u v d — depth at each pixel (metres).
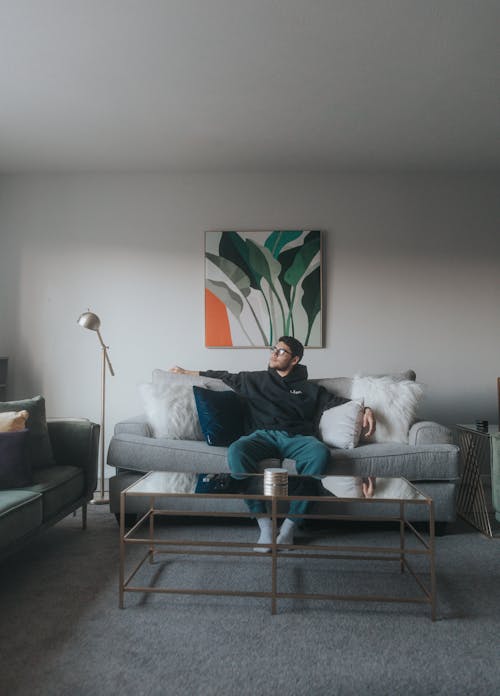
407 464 2.85
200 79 2.84
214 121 3.35
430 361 4.18
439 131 3.49
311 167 4.11
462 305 4.19
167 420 3.19
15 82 2.86
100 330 4.19
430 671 1.59
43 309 4.20
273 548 2.00
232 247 4.18
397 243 4.19
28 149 3.77
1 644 1.73
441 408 4.18
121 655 1.67
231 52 2.59
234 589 2.16
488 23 2.38
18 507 2.14
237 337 4.18
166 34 2.44
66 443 2.93
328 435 3.09
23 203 4.21
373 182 4.21
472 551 2.63
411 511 2.83
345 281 4.19
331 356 4.19
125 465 2.98
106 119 3.31
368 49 2.57
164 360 4.19
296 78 2.84
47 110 3.19
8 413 2.64
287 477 2.23
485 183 4.19
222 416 3.11
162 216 4.22
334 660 1.65
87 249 4.21
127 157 3.92
